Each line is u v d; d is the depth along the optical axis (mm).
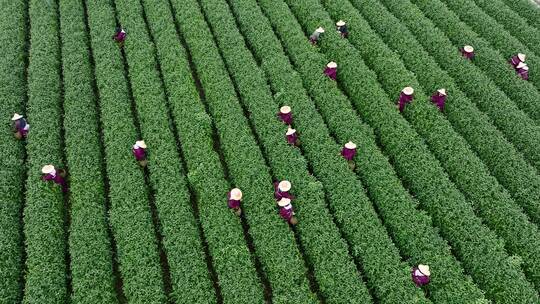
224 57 26500
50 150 22375
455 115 23312
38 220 19891
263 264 19125
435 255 18562
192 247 19234
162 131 22844
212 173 21219
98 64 25828
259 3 29641
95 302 17969
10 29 27797
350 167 21422
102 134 23891
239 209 20141
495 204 20125
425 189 20656
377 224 19547
